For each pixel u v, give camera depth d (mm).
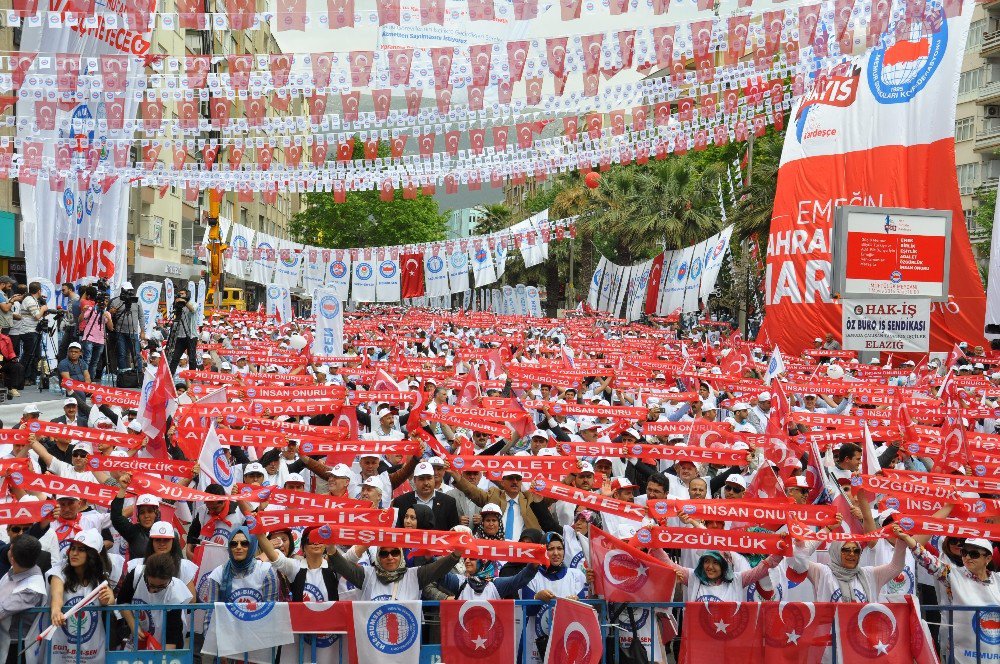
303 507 9008
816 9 11039
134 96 12820
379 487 9844
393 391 14203
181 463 9836
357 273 39625
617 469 13000
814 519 8508
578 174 69250
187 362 21328
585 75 11523
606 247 75438
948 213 23766
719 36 11297
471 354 24719
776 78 13344
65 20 10742
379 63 11820
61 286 22297
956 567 8641
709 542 8172
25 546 7746
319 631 7703
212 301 37844
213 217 37844
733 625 7965
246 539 8148
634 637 8031
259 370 22062
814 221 34000
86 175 13766
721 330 53000
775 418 11203
